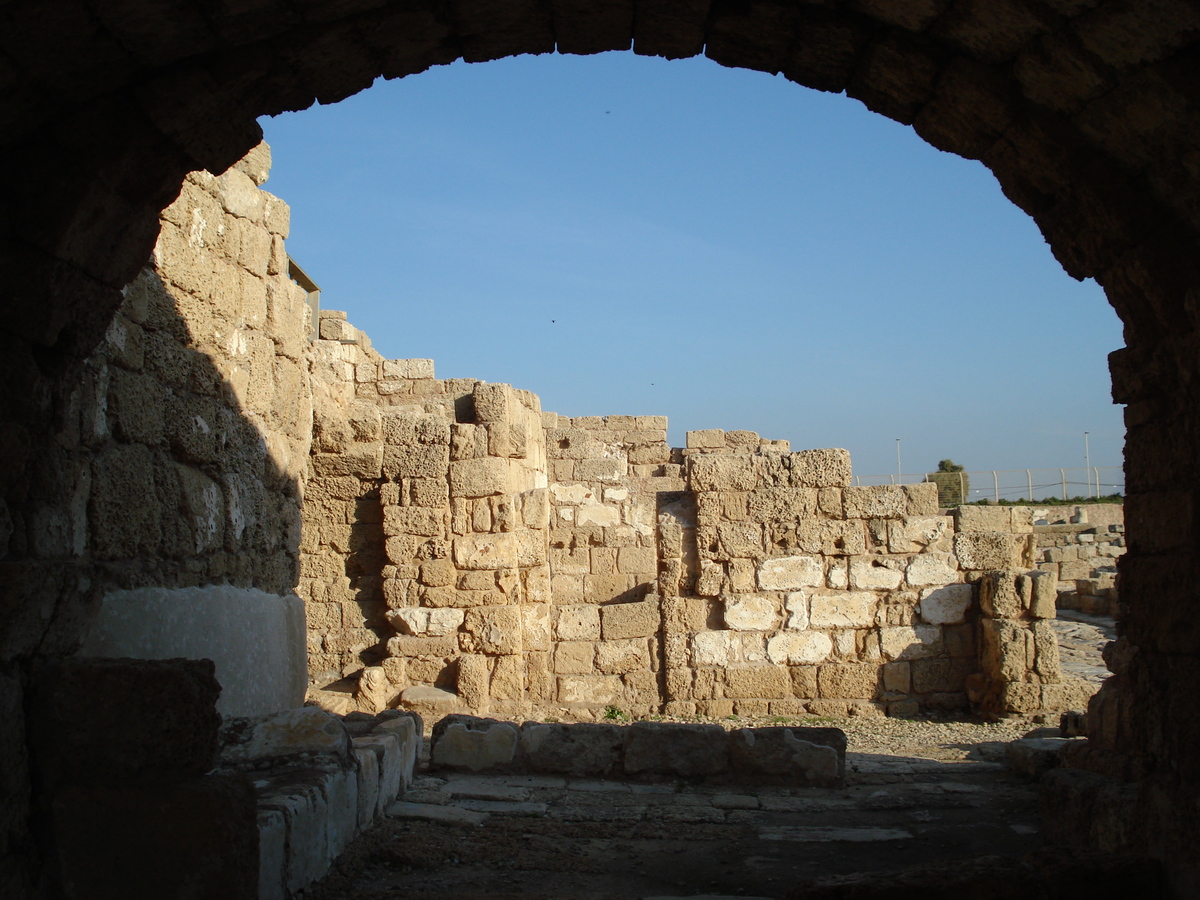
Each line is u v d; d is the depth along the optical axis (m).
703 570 12.98
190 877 4.34
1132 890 4.82
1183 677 4.86
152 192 4.84
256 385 8.25
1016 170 5.22
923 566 12.91
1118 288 5.11
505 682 12.79
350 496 13.49
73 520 5.34
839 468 13.04
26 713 4.38
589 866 6.21
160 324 6.62
